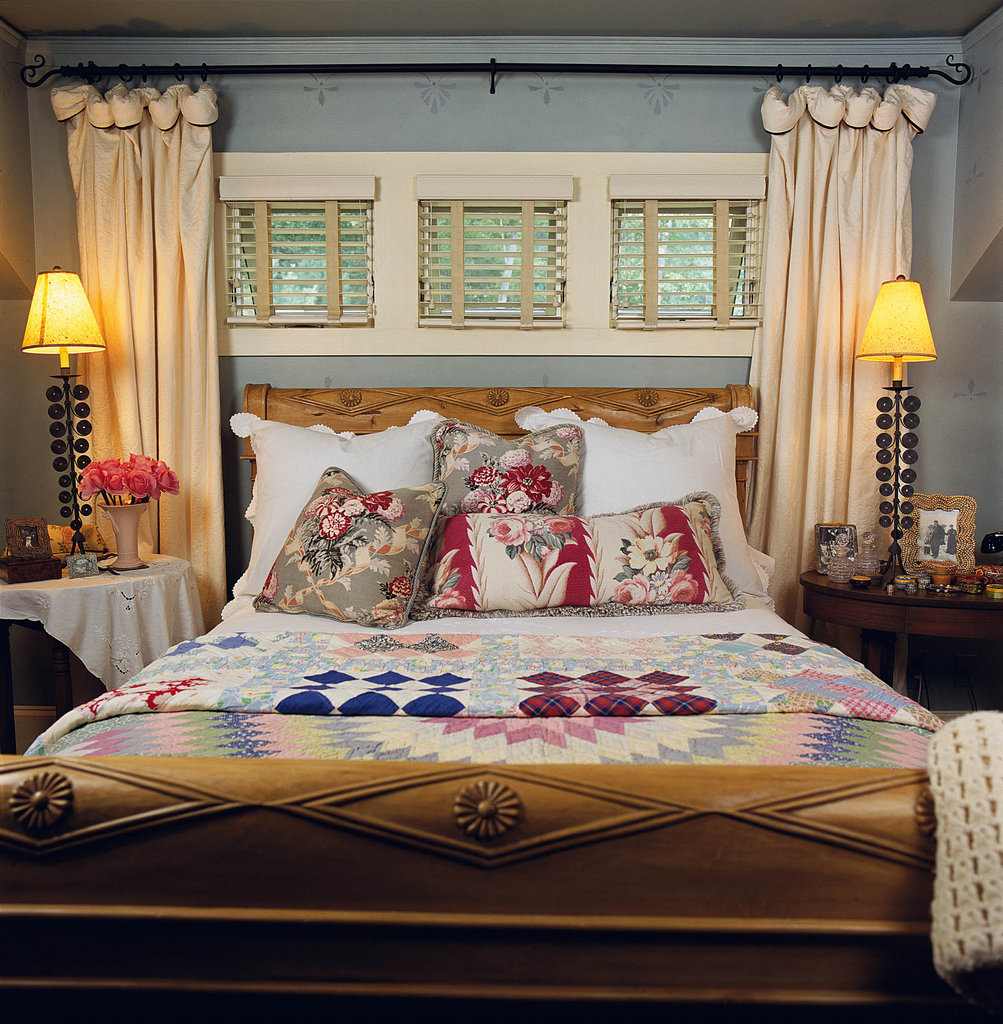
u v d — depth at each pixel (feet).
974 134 9.22
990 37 8.91
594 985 3.07
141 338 9.15
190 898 3.08
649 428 9.20
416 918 3.04
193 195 9.12
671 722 4.26
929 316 9.71
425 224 9.57
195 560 9.38
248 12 8.77
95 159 9.07
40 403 9.61
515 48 9.43
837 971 3.04
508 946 3.06
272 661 5.39
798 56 9.50
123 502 8.55
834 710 4.39
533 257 9.52
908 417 8.66
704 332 9.64
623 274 9.64
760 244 9.53
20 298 9.55
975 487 9.78
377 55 9.43
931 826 2.97
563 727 4.13
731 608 6.98
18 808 3.08
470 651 5.67
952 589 8.17
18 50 9.21
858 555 8.77
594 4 8.63
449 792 3.08
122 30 9.16
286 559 7.01
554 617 6.77
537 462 7.64
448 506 7.48
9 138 9.04
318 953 3.07
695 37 9.38
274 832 3.07
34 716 9.67
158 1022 3.11
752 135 9.53
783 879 3.03
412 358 9.66
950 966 2.66
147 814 3.06
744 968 3.05
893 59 9.48
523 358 9.70
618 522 7.12
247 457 9.00
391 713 4.39
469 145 9.51
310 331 9.57
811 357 9.51
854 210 9.20
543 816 3.05
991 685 9.76
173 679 4.92
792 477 9.34
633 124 9.51
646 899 3.05
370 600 6.45
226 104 9.45
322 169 9.45
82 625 7.57
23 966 3.10
